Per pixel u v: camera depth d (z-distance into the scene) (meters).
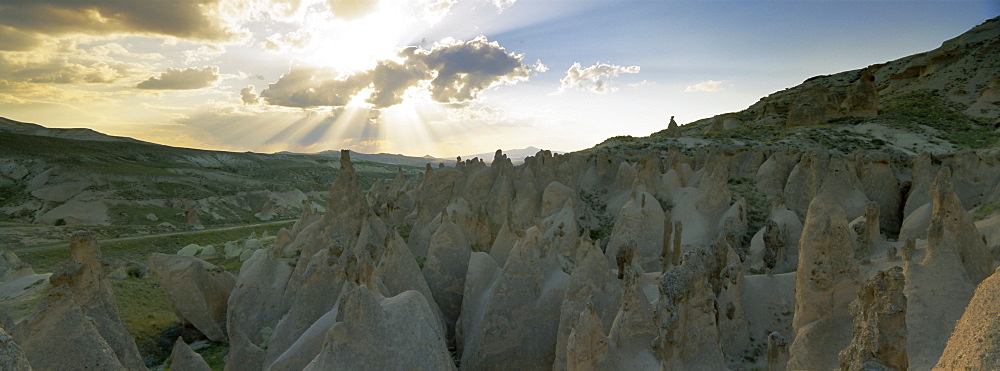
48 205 103.81
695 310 15.23
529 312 24.80
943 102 88.56
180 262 34.22
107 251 65.81
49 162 135.00
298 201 136.62
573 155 64.88
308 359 19.16
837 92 112.44
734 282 22.14
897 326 9.55
